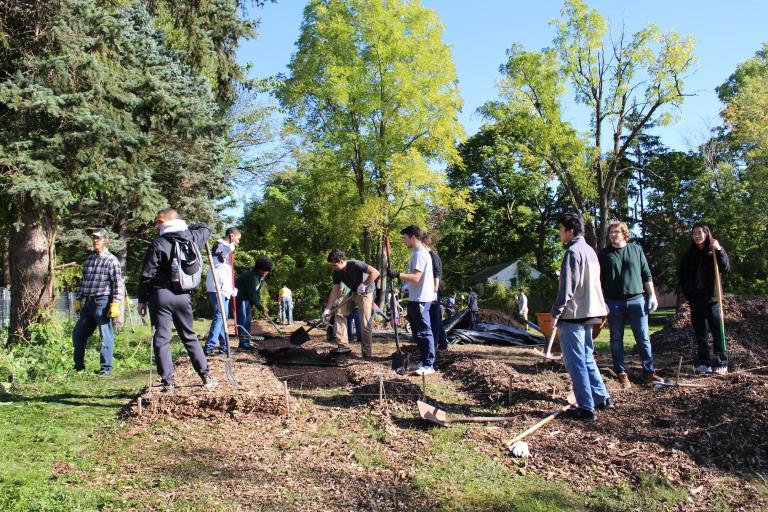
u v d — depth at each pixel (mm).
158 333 5379
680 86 25484
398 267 28531
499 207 43906
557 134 26734
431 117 23250
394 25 22234
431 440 4531
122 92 11008
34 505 3219
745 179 28391
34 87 9594
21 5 10000
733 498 3473
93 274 7578
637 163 39219
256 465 3965
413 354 9172
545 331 8984
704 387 5754
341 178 24297
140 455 4160
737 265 27906
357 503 3389
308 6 23422
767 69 33594
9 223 10836
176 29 16062
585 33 26000
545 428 4781
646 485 3650
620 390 6070
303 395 6016
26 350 8320
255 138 26500
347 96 22234
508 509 3322
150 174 11383
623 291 6340
